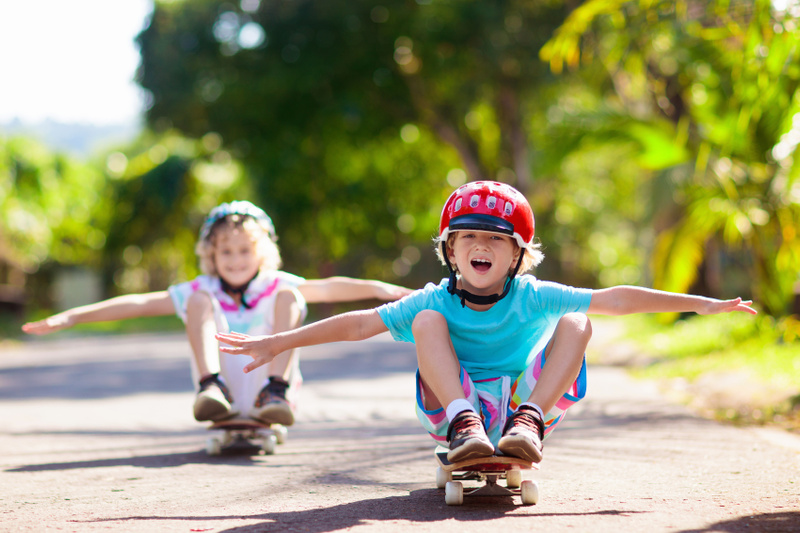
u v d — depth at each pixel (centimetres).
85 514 282
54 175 3378
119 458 418
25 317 2867
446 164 2895
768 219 1003
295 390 434
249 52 2334
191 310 427
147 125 2505
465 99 2189
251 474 364
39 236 3500
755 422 505
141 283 5184
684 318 1310
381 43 2206
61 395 819
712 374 729
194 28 2328
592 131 1142
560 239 3016
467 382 292
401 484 334
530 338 311
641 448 411
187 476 360
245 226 441
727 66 945
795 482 317
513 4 2008
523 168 2309
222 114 2331
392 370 994
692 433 459
